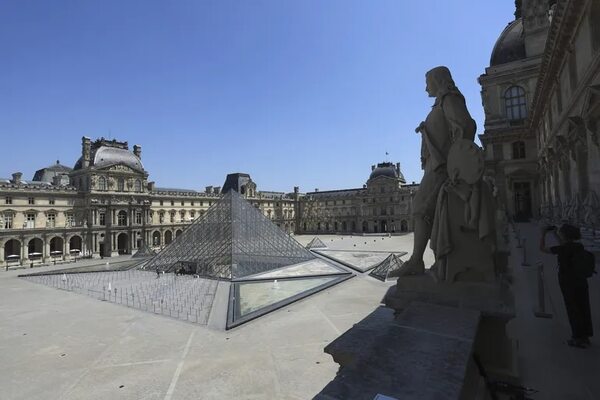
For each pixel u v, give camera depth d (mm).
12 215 76688
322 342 21109
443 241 6242
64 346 22078
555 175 37562
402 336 4410
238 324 25219
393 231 151000
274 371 17250
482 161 5914
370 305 30188
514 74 58000
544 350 7168
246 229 58969
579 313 7316
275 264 54250
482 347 5535
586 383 5734
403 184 161125
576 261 7445
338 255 68750
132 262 71125
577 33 25453
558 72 32781
